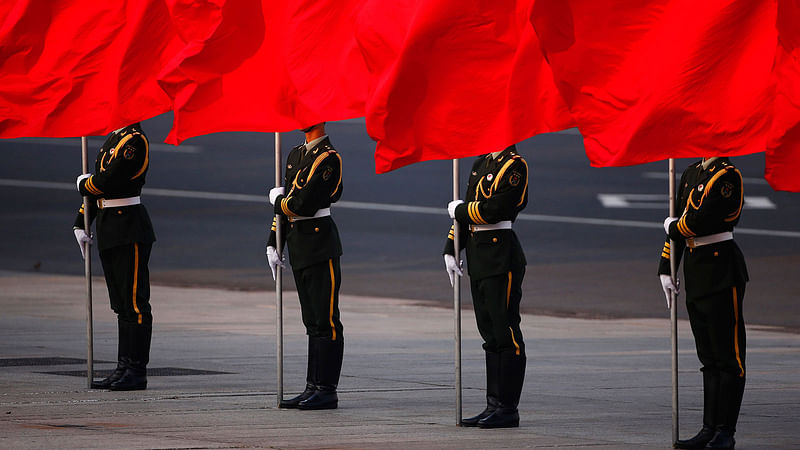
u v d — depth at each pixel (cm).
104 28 3244
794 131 2352
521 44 2577
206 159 10975
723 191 2422
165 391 3306
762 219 8338
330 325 3038
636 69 2425
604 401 3247
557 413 3048
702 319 2498
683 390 3450
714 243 2478
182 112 3016
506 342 2770
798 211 8650
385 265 6669
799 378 3669
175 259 6869
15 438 2598
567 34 2436
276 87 3025
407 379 3603
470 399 3244
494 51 2602
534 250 7162
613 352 4234
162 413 2950
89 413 2939
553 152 11400
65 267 6625
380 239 7519
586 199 9131
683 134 2411
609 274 6362
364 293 5856
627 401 3253
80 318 4975
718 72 2397
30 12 3228
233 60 3019
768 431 2822
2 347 4200
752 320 5125
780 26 2334
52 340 4384
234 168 10550
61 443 2542
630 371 3809
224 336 4541
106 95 3253
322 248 3014
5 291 5778
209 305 5438
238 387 3394
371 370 3788
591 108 2445
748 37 2388
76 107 3269
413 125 2623
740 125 2397
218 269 6575
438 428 2781
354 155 11062
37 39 3259
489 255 2755
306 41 2961
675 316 2530
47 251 7112
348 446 2544
